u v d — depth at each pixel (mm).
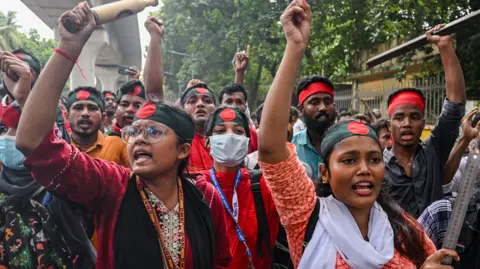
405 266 2006
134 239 2004
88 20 1992
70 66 1959
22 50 2889
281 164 2049
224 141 3082
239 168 3291
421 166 3572
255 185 3137
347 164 2051
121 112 4633
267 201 3090
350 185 2039
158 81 3539
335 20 13148
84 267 2682
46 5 18672
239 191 3115
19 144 1900
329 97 4137
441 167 3578
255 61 20188
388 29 11250
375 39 10734
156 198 2113
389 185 3619
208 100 4367
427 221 2633
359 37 13055
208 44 19562
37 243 2553
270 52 16172
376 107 13109
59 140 1981
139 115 2098
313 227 2051
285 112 2025
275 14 15648
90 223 2688
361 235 2027
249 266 2953
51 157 1923
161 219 2096
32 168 1971
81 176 1979
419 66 12922
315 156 4145
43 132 1905
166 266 2029
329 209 2076
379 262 1929
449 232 1936
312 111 4113
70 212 2609
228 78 21812
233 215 3014
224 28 18234
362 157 2045
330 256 1960
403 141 3633
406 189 3592
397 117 3664
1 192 2572
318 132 4160
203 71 22016
